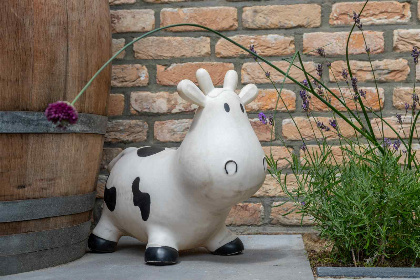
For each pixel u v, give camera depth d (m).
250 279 1.08
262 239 1.53
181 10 1.69
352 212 1.09
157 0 1.70
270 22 1.67
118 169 1.36
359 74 1.65
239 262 1.24
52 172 1.21
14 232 1.17
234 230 1.65
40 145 1.17
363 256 1.20
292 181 1.63
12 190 1.16
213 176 1.10
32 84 1.15
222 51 1.68
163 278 1.09
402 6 1.64
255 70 1.67
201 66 1.68
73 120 0.83
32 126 1.15
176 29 1.69
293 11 1.66
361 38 1.65
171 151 1.31
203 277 1.10
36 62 1.15
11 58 1.12
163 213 1.21
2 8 1.10
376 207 1.10
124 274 1.14
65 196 1.25
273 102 1.66
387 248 1.17
